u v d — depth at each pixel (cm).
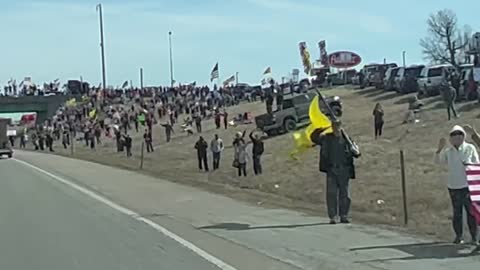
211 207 2070
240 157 3369
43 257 1284
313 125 1664
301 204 2172
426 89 4791
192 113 7219
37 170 4362
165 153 5278
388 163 2873
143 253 1295
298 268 1107
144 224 1723
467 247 1230
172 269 1133
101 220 1827
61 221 1822
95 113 8550
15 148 9975
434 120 3734
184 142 5753
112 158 5488
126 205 2195
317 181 2836
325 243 1324
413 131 3547
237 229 1576
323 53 6331
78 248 1376
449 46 9862
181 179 3312
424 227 1558
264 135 4875
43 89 11500
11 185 3153
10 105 11094
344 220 1603
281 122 4753
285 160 3584
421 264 1088
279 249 1284
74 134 8519
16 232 1627
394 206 2081
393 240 1336
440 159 1260
